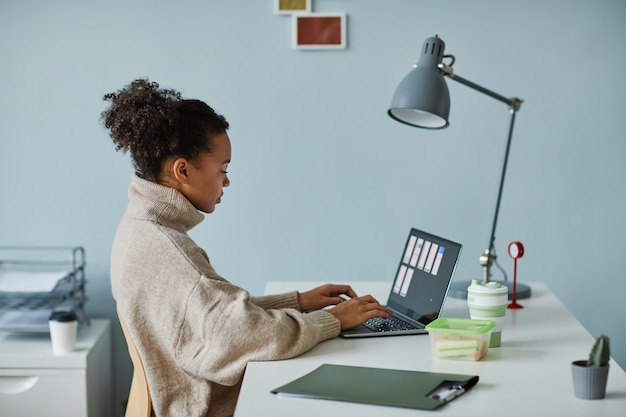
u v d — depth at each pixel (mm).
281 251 3148
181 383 1667
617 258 3146
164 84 3086
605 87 3086
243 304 1621
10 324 2779
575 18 3064
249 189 3125
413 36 3068
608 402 1363
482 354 1629
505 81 3088
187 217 1750
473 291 1728
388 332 1831
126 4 3061
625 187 3115
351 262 3152
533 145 3107
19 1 3049
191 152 1731
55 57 3068
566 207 3131
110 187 3115
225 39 3074
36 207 3117
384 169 3117
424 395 1376
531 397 1391
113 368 3156
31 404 2676
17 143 3096
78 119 3090
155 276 1646
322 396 1377
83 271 3041
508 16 3064
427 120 2303
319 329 1715
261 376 1522
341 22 3045
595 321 3168
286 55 3078
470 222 3137
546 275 3156
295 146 3111
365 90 3086
